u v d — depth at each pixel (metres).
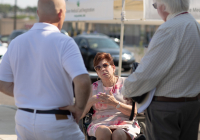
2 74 1.89
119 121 2.89
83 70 1.72
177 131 2.25
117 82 3.04
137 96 2.30
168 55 2.11
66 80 1.79
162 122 2.23
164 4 2.26
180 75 2.13
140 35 35.34
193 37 2.13
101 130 2.70
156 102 2.23
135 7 5.09
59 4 1.88
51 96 1.76
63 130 1.77
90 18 4.17
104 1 3.96
